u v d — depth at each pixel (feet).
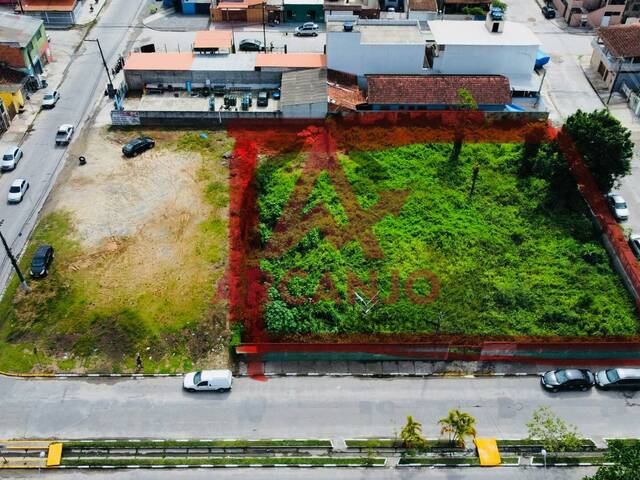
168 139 264.93
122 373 183.83
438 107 272.92
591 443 166.91
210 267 210.38
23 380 181.78
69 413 173.99
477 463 162.81
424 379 182.91
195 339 191.01
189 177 245.04
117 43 328.70
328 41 273.13
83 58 316.40
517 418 173.58
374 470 161.89
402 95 272.31
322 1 345.92
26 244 219.00
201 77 286.66
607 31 296.92
